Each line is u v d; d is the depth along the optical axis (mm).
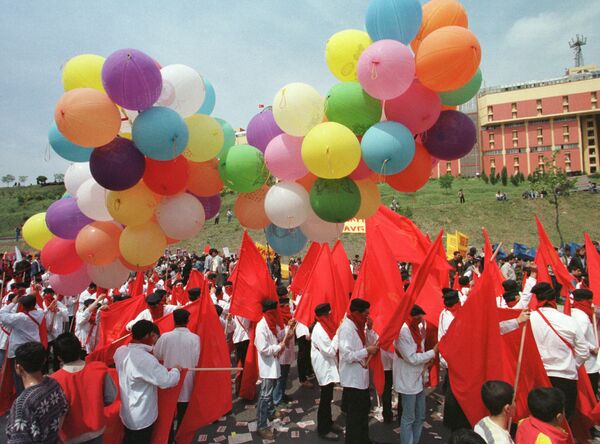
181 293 8906
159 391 4465
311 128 4520
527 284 8211
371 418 6145
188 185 5031
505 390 3008
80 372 3623
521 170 68000
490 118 69875
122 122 4695
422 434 5598
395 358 4996
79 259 4934
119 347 4434
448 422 5047
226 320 8117
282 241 5707
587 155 66062
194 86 4398
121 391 4129
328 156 4121
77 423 3475
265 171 4980
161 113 4012
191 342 4848
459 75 3934
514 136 68750
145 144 3959
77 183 4871
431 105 4293
